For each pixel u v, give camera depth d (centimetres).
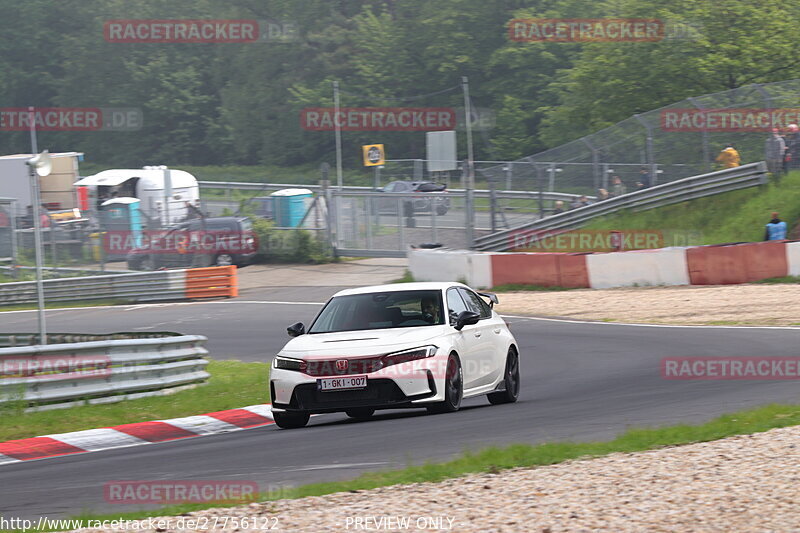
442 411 3997
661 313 7881
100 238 12506
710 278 9069
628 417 3691
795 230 10169
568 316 8238
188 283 11244
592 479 2469
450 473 2661
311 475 2867
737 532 1942
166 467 3216
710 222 10738
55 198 15650
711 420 3441
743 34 16112
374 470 2862
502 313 8681
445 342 3941
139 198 15875
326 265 12888
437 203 12494
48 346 4597
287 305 10238
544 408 4116
